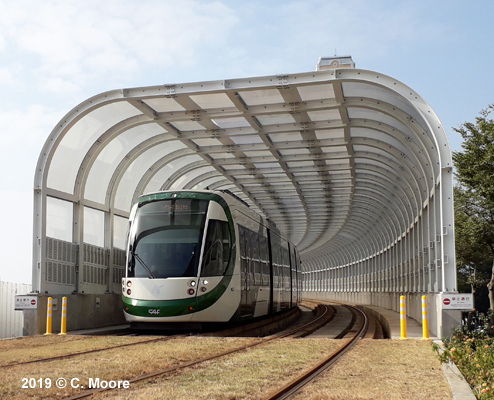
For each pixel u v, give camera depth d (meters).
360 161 22.64
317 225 39.19
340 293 60.53
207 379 7.80
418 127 15.70
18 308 15.53
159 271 15.77
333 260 64.44
